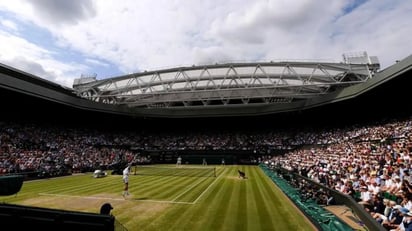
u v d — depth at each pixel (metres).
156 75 45.44
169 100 48.91
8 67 37.00
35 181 24.02
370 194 11.80
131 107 50.88
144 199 14.80
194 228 9.39
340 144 35.78
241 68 42.94
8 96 35.44
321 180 18.44
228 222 10.14
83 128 52.44
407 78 26.88
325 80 40.50
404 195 9.42
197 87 45.34
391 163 17.05
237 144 50.72
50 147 37.81
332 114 46.59
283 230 9.18
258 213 11.54
